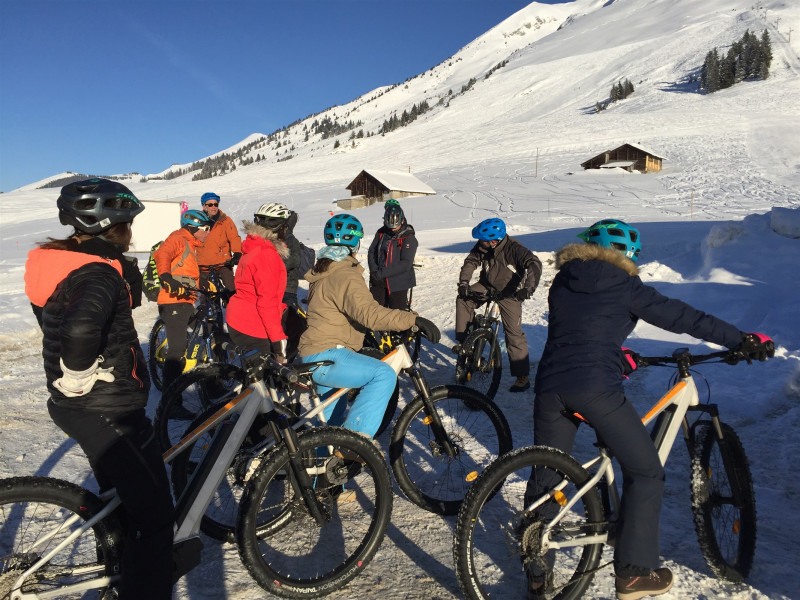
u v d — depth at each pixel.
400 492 3.86
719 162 53.09
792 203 30.91
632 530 2.62
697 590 2.82
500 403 5.62
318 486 3.11
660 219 27.50
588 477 2.71
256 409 2.89
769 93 92.38
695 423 3.09
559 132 94.06
